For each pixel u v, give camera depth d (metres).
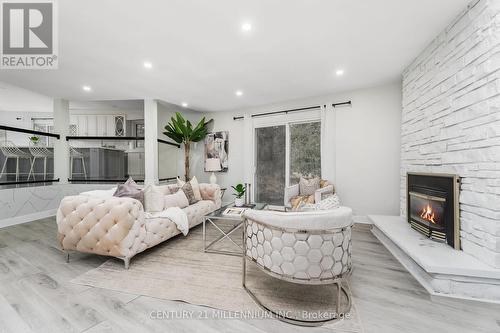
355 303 1.70
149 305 1.67
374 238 3.20
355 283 1.99
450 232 2.24
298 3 1.91
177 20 2.13
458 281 1.81
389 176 3.86
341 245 1.60
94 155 5.01
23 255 2.58
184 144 5.83
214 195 4.24
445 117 2.36
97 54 2.80
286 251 1.58
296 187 4.22
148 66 3.13
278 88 4.03
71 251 2.47
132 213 2.27
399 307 1.66
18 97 5.20
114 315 1.55
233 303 1.70
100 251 2.27
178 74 3.42
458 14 2.09
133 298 1.75
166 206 3.30
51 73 3.39
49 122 6.99
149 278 2.06
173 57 2.87
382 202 3.92
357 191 4.10
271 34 2.37
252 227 1.83
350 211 1.67
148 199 3.04
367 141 4.01
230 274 2.14
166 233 2.76
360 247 2.86
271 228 1.63
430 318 1.54
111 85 3.91
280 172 5.07
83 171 5.04
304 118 4.68
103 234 2.22
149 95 4.50
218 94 4.40
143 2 1.89
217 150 5.77
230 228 3.69
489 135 1.82
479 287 1.77
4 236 3.26
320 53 2.78
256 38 2.44
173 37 2.42
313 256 1.54
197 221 3.52
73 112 6.43
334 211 1.62
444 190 2.33
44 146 4.79
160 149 5.34
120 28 2.26
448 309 1.64
